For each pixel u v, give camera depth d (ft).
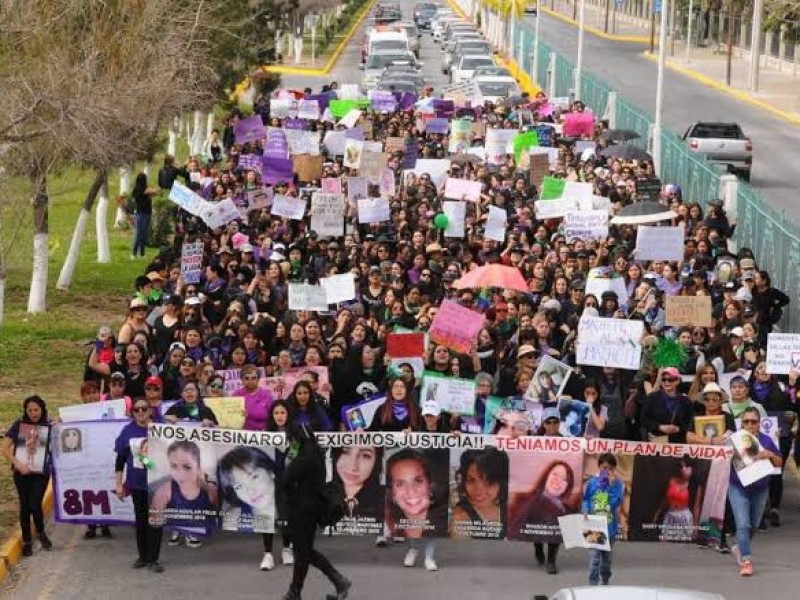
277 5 226.99
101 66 121.70
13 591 71.87
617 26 509.35
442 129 201.05
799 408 85.61
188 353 88.99
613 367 84.69
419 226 130.41
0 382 112.06
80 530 81.71
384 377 84.94
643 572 75.51
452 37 367.25
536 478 75.77
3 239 152.66
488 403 80.48
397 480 75.97
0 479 88.53
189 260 110.73
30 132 112.06
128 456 74.90
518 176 159.22
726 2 346.95
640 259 117.60
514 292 102.83
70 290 147.33
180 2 150.00
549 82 317.42
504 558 78.13
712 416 77.77
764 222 136.46
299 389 76.07
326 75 344.08
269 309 104.63
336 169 160.04
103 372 87.61
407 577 74.38
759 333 109.29
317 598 71.00
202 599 70.59
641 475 76.28
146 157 163.84
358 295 105.40
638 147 196.65
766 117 282.36
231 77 204.64
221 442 75.20
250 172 149.38
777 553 79.10
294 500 69.41
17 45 112.68
